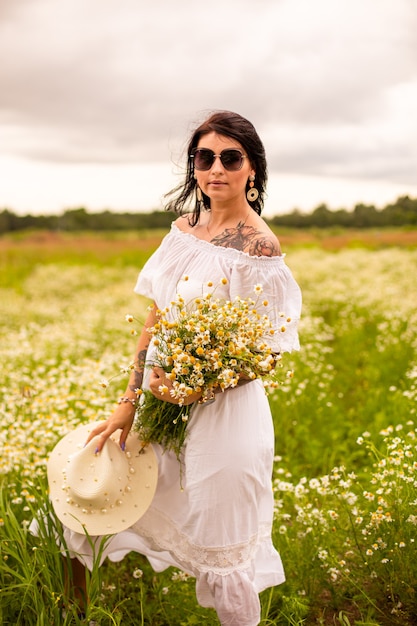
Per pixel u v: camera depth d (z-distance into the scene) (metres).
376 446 5.16
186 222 3.21
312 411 5.80
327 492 3.78
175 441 3.04
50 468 3.20
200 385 2.78
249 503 2.97
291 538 3.73
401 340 8.05
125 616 3.35
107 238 27.73
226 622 2.96
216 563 2.94
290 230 28.30
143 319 9.77
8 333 9.38
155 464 3.09
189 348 2.77
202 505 2.93
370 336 9.14
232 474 2.91
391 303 10.45
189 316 2.83
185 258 3.03
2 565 3.13
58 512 3.07
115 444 3.10
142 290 3.24
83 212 35.44
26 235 28.80
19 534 3.23
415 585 3.32
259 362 2.74
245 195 3.06
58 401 4.85
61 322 10.65
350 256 18.28
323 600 3.51
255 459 2.96
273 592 3.44
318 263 16.77
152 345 3.09
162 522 3.11
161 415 2.98
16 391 5.20
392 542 3.39
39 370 6.21
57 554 3.07
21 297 13.40
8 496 3.92
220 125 2.95
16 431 4.45
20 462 4.14
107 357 6.61
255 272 2.87
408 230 23.86
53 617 2.99
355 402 6.62
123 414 3.09
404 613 3.29
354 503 3.66
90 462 3.07
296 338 2.97
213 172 2.93
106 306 11.80
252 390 3.01
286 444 5.32
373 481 3.64
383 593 3.42
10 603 3.16
